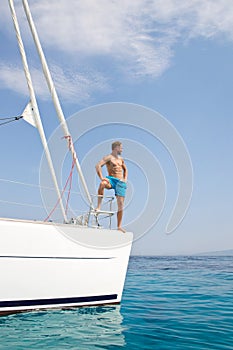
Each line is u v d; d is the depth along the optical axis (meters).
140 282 14.95
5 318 6.33
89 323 6.39
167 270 23.00
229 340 5.62
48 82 8.78
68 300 7.07
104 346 5.20
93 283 7.41
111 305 7.73
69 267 7.06
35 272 6.61
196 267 26.30
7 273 6.30
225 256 55.19
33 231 6.62
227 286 13.34
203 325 6.67
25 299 6.52
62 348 5.02
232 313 7.92
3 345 5.05
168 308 8.51
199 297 10.48
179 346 5.27
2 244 6.26
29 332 5.67
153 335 5.88
